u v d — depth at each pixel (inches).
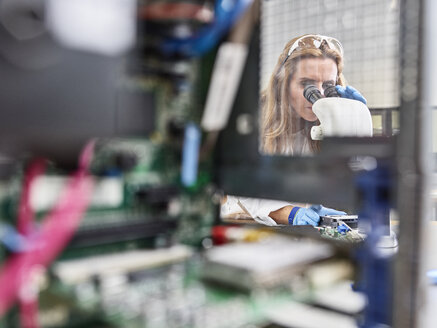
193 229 40.0
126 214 35.8
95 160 34.2
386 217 29.3
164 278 33.1
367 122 32.5
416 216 26.3
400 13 27.7
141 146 37.0
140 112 33.5
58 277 30.4
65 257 32.6
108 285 30.7
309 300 34.8
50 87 23.7
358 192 30.6
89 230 33.1
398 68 28.0
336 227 40.4
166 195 37.3
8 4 21.2
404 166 26.9
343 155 31.9
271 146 37.4
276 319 36.8
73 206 27.9
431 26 26.6
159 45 32.8
